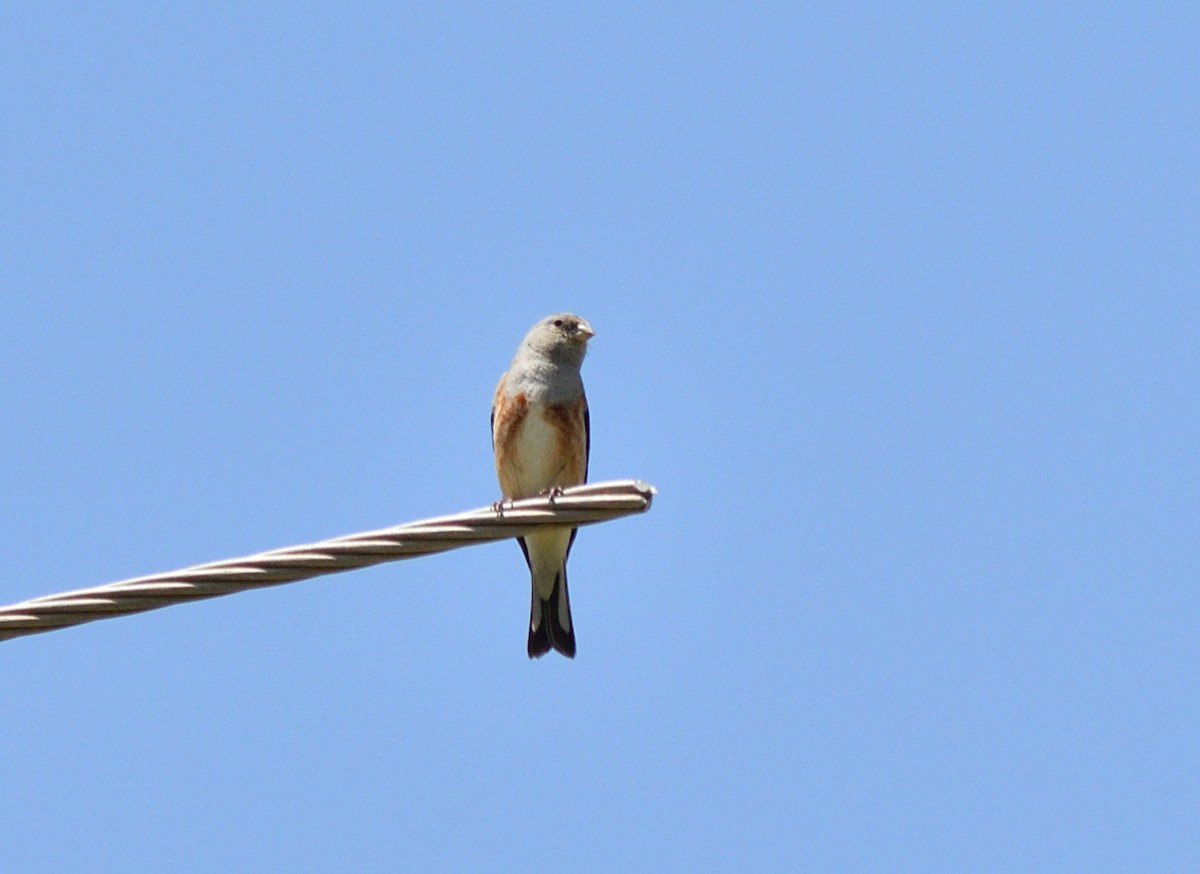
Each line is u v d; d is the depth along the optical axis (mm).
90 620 11602
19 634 11562
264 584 11688
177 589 11594
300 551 11695
